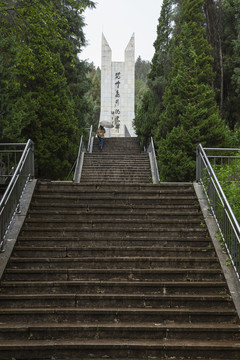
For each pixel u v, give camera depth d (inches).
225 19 989.8
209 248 269.0
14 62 524.7
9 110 485.4
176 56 808.3
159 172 650.8
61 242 277.6
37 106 684.7
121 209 323.6
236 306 218.1
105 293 235.0
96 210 322.3
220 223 284.0
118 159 739.4
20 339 200.8
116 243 280.1
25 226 296.0
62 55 930.1
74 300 225.1
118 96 1454.2
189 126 605.9
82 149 779.4
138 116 952.9
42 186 358.6
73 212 310.7
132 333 204.5
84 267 256.2
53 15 456.4
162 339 203.0
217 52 994.7
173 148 591.5
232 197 311.9
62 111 748.0
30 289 233.5
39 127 722.8
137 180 636.7
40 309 215.0
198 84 667.4
